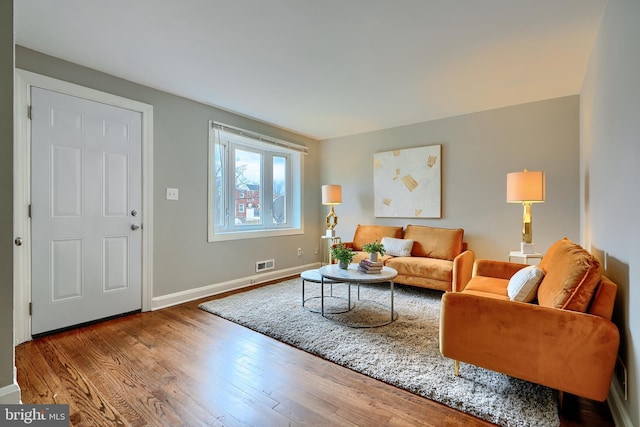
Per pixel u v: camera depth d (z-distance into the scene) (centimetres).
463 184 386
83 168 255
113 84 273
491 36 211
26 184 226
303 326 255
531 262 291
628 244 140
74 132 250
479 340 166
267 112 378
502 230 361
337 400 160
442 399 158
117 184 276
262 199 445
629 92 139
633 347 131
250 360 201
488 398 158
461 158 387
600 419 146
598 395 138
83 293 256
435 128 406
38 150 231
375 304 314
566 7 179
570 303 149
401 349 213
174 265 320
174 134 320
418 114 384
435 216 404
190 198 334
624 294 146
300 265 483
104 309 269
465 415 148
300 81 285
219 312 291
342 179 495
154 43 221
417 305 310
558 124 328
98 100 263
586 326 140
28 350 213
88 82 257
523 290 191
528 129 344
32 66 229
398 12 184
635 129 130
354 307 304
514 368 156
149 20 193
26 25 198
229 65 254
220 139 384
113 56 239
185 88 302
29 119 227
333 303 318
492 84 292
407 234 409
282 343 227
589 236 255
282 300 329
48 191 237
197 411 150
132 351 213
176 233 321
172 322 268
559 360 145
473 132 378
